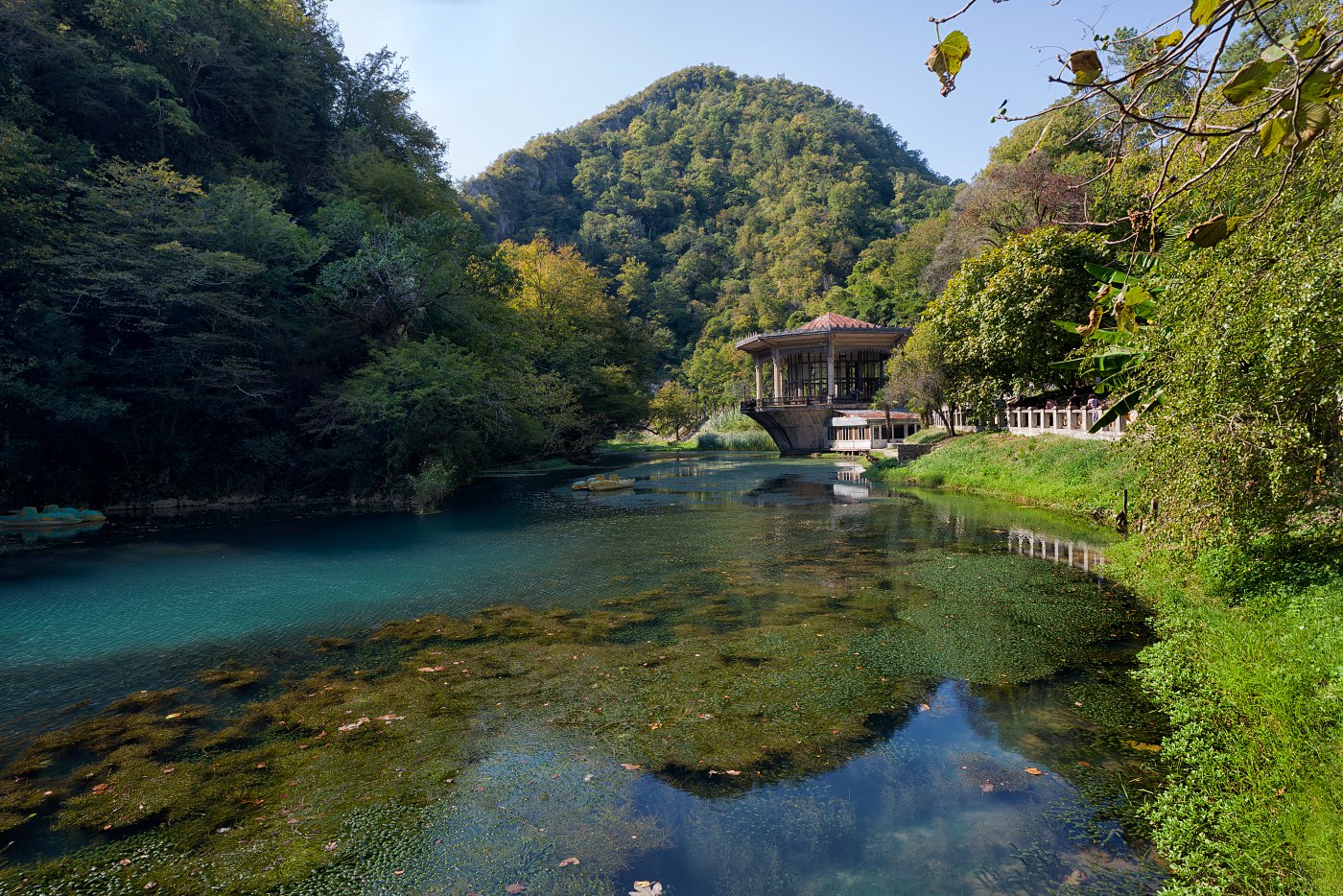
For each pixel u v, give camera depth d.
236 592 10.23
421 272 24.12
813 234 100.88
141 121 21.72
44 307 16.98
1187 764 4.63
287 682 6.62
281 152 27.56
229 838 4.06
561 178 150.38
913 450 27.69
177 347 19.23
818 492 22.48
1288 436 5.95
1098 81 2.00
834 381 45.72
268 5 28.16
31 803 4.50
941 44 1.98
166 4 21.97
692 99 183.75
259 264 19.39
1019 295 19.09
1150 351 7.29
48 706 6.12
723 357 83.19
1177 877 3.53
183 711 5.97
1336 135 5.76
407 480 21.09
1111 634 7.40
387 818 4.23
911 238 61.97
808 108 157.25
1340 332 5.32
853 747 5.04
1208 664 5.88
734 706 5.79
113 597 10.00
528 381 28.03
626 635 7.81
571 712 5.74
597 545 13.70
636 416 50.09
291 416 22.77
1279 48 1.89
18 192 16.73
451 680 6.54
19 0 18.09
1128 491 13.19
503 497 22.72
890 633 7.61
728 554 12.38
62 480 19.06
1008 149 38.50
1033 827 4.01
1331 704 4.43
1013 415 24.17
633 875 3.64
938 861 3.70
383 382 21.53
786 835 3.99
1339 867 3.25
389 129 34.28
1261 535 7.67
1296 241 5.79
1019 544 12.45
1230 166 6.38
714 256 120.38
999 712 5.57
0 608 9.45
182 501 20.59
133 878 3.72
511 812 4.27
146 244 18.36
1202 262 6.57
